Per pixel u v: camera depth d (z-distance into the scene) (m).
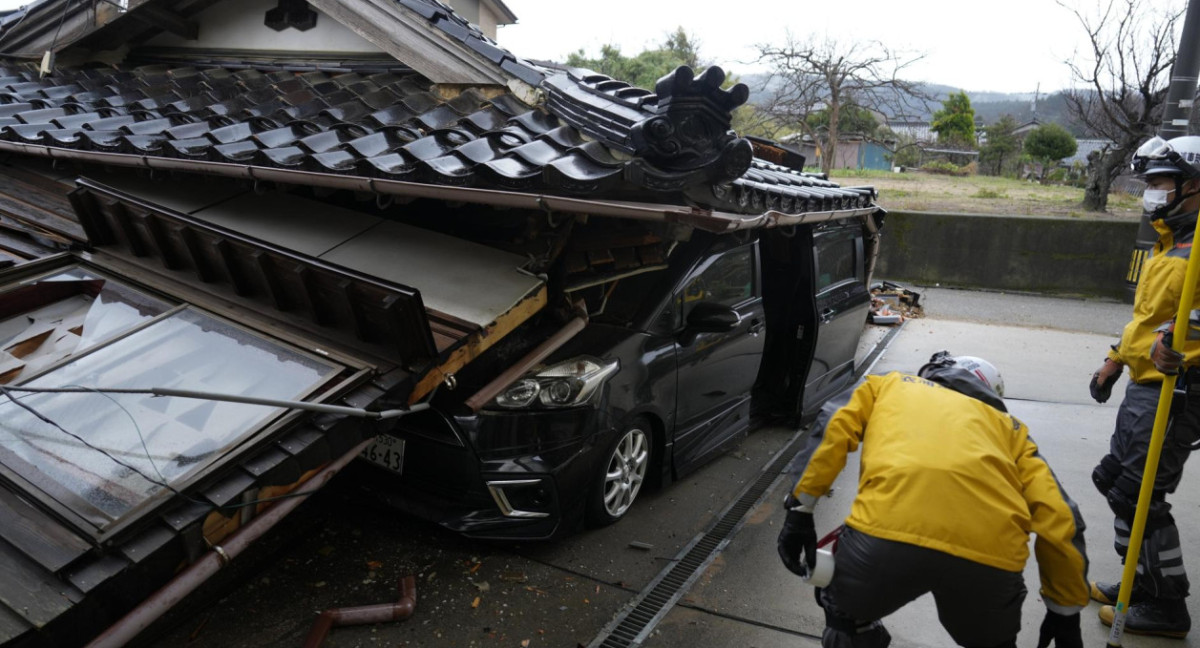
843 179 18.80
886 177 20.05
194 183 4.54
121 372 3.02
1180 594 3.05
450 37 4.49
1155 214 3.00
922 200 14.65
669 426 4.23
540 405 3.48
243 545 2.58
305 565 3.55
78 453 2.60
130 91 5.53
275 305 3.36
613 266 3.97
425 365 3.03
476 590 3.40
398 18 4.59
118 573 2.27
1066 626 2.22
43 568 2.24
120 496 2.40
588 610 3.29
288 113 4.58
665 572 3.60
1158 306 2.93
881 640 2.46
